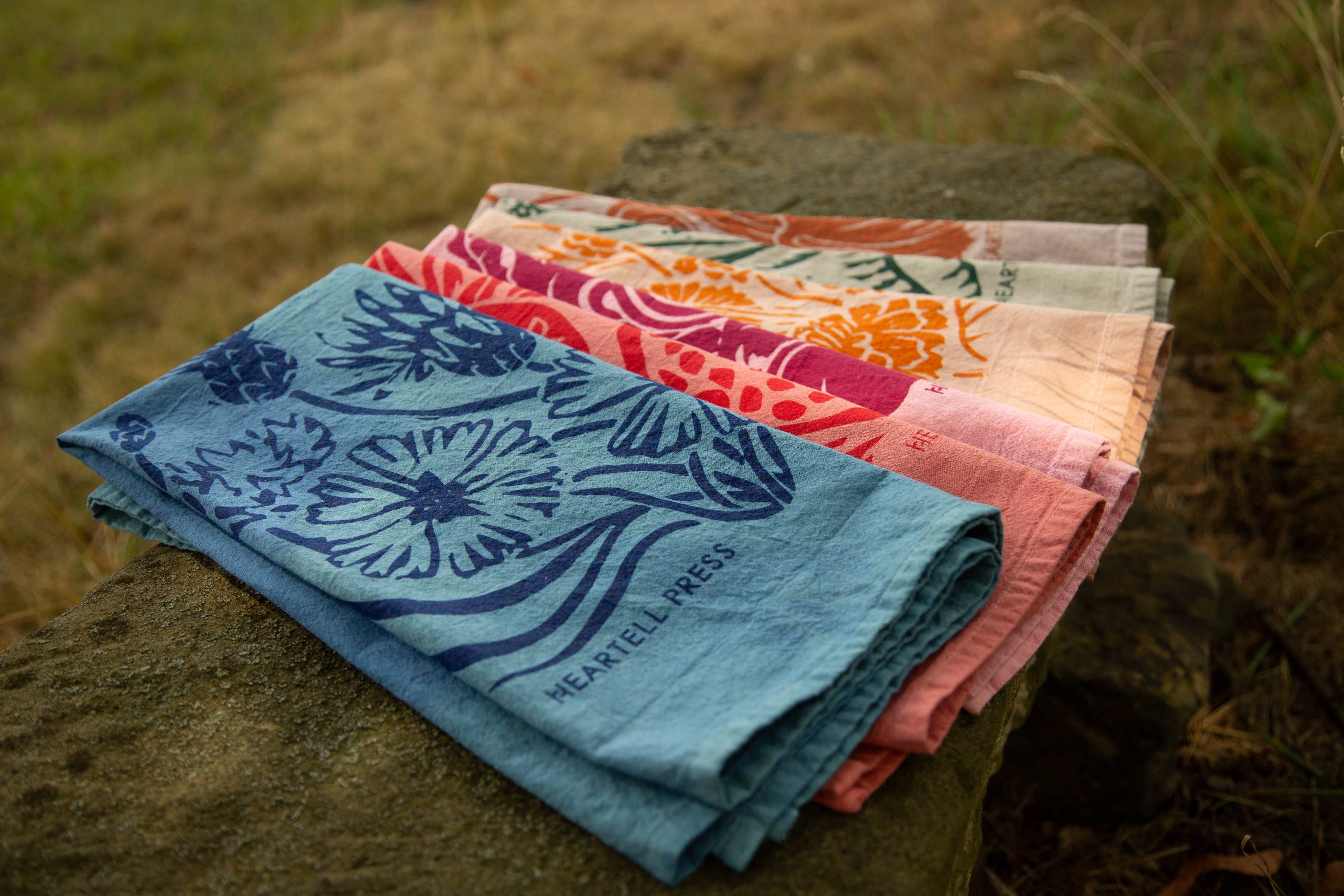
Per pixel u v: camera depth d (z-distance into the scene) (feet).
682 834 2.08
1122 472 3.01
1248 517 6.16
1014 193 5.85
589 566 2.64
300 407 3.29
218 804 2.52
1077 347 3.60
